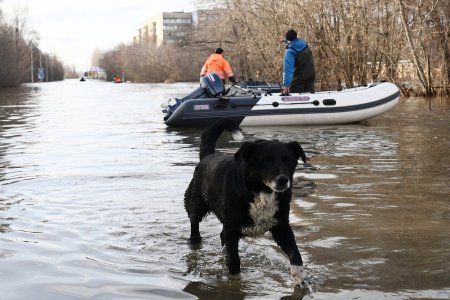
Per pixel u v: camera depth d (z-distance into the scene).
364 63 20.67
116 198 6.16
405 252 4.32
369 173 7.29
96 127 13.77
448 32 22.86
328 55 20.17
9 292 3.63
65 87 56.75
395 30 21.39
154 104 23.78
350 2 20.08
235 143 10.22
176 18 127.00
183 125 13.02
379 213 5.43
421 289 3.60
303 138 10.84
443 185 6.55
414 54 21.88
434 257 4.20
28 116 17.59
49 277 3.88
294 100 12.91
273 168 3.84
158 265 4.15
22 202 6.02
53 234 4.86
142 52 99.31
